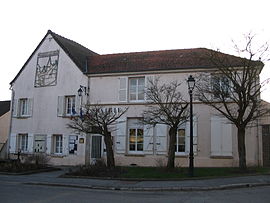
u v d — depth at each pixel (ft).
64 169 73.92
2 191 43.34
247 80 59.77
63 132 84.48
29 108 90.94
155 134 75.51
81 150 81.35
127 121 78.54
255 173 55.83
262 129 69.05
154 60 81.05
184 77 74.49
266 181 48.16
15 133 91.76
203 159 70.95
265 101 69.67
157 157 74.59
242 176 53.47
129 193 43.19
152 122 64.39
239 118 58.08
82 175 59.57
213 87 62.95
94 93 82.48
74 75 85.56
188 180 51.98
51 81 88.58
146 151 75.51
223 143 70.23
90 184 50.52
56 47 89.66
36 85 90.89
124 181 53.36
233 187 45.24
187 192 43.34
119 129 78.18
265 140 68.59
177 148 73.46
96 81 82.89
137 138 77.77
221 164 69.77
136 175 57.57
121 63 83.71
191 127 54.44
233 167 66.33
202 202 35.42
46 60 90.53
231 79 57.26
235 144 69.51
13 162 75.05
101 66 84.99
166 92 71.46
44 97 89.15
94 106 78.43
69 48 90.43
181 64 76.33
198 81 69.21
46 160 80.94
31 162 79.36
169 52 83.87
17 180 55.98
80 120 75.77
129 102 78.43
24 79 93.40
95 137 80.74
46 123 87.45
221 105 69.67
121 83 80.23
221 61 62.39
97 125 66.44
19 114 92.73
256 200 35.83
